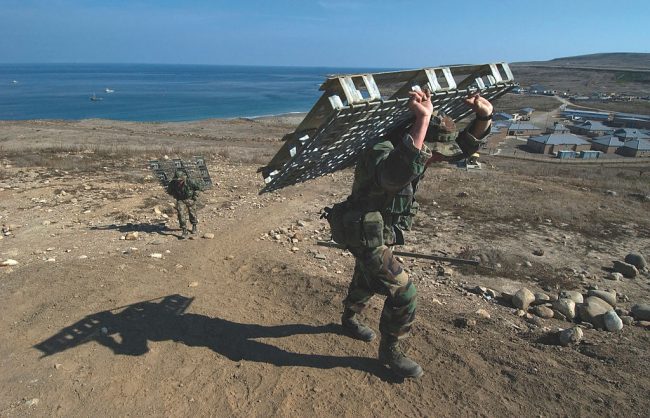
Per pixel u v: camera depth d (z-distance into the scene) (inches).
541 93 6294.3
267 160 839.7
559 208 467.5
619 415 136.5
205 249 307.6
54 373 157.6
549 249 349.7
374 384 150.9
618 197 547.8
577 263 322.7
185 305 210.2
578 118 3976.4
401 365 150.6
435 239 363.6
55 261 273.0
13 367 161.6
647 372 163.0
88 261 267.0
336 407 139.9
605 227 416.8
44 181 556.4
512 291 265.1
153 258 279.4
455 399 143.9
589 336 205.6
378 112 111.1
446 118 125.9
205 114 4109.3
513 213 446.6
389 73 110.4
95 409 140.6
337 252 315.0
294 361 163.8
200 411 139.3
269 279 246.8
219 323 192.5
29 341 178.5
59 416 138.0
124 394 147.0
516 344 184.1
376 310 203.6
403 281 140.6
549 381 152.1
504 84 139.1
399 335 147.3
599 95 5861.2
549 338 194.1
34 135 1501.0
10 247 308.7
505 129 2925.7
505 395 145.6
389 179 118.4
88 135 1561.3
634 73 7598.4
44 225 368.8
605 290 273.9
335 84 97.4
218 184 564.4
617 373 162.1
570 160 2273.6
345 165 171.0
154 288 229.1
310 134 114.0
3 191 491.8
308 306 209.6
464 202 486.6
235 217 408.8
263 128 2166.6
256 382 151.8
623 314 237.1
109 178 587.5
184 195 342.0
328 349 171.8
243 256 292.2
